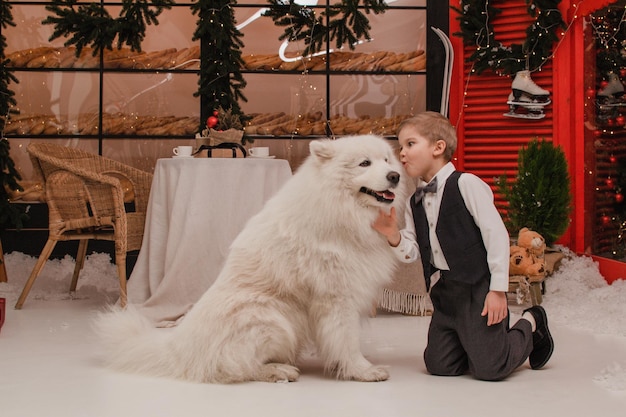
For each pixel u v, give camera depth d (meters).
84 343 3.68
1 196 6.55
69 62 7.11
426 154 2.94
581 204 6.09
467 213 2.82
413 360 3.28
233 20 6.44
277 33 7.19
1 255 5.85
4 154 6.43
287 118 7.16
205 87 6.44
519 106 6.30
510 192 5.68
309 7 7.02
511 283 4.71
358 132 7.12
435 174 2.96
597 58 5.75
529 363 3.07
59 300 5.32
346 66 7.11
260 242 2.86
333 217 2.75
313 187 2.79
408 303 4.71
